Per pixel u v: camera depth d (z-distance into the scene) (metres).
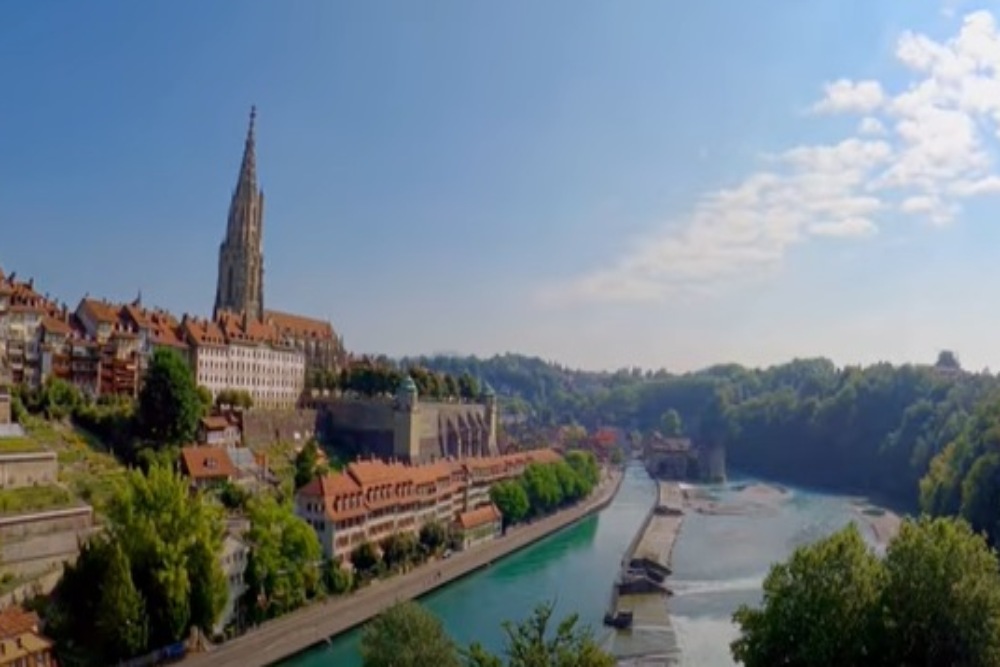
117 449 189.25
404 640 104.62
